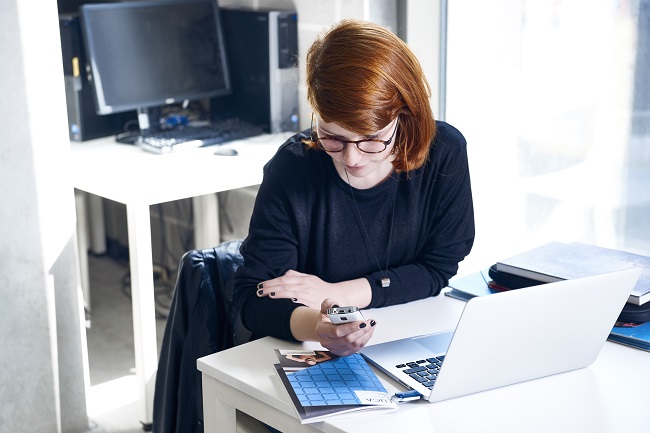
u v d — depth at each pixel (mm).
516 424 1303
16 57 2205
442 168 1771
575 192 2656
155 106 3031
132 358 3010
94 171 2596
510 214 2830
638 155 2490
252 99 3102
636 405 1367
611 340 1609
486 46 2727
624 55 2451
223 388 1496
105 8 2857
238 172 2566
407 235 1783
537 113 2678
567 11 2535
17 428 2395
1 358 2328
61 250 2383
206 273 1833
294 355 1506
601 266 1758
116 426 2564
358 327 1437
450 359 1315
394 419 1309
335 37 1496
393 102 1479
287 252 1711
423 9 2760
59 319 2418
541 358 1422
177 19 3014
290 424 1375
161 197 2381
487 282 1846
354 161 1521
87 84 2975
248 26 3037
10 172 2240
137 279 2395
